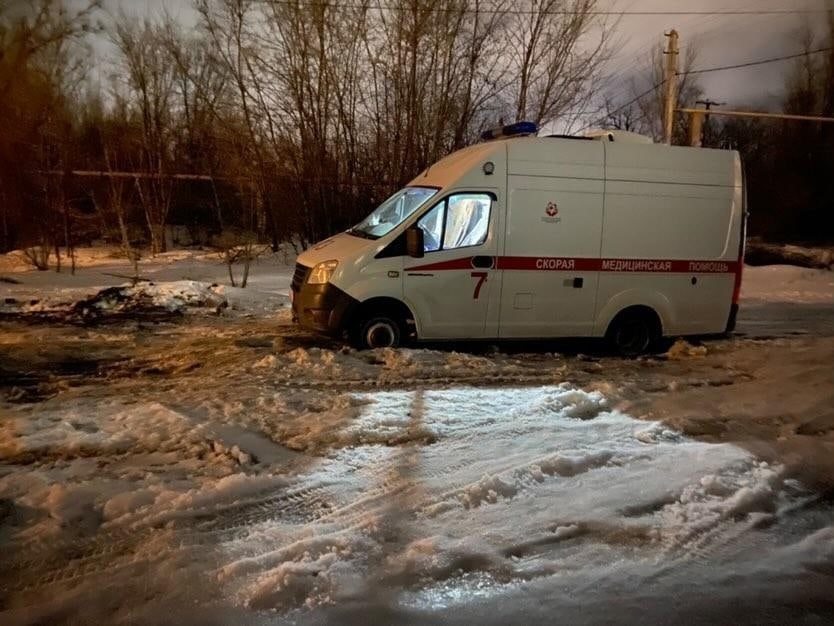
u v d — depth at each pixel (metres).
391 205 9.59
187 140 27.22
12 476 4.89
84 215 24.86
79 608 3.50
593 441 5.79
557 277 8.99
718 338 10.67
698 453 5.55
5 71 17.08
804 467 5.37
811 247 34.78
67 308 12.32
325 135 21.30
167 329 10.63
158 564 3.88
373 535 4.22
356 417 6.25
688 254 9.44
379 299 8.60
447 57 20.17
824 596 3.70
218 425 5.96
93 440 5.59
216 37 20.70
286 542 4.13
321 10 20.06
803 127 37.28
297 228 22.44
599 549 4.12
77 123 23.38
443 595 3.63
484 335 8.95
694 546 4.17
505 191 8.75
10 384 7.41
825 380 7.89
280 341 9.67
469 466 5.24
